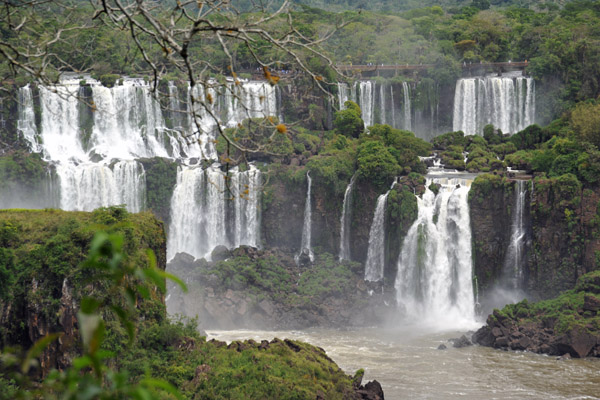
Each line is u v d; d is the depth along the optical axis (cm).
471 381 7250
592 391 6962
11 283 5759
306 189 11025
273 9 11038
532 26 15738
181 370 5884
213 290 9800
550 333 8419
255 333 9238
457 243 10250
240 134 11456
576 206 9644
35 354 931
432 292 10300
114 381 912
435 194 10500
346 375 6844
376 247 10750
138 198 11150
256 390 5656
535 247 9850
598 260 9494
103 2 1702
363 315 9756
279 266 10544
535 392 6925
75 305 5791
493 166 11325
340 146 11600
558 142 10588
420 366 7744
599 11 17712
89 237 6003
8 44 2008
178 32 1777
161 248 6894
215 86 1962
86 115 11712
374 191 10725
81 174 10931
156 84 1888
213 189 11150
